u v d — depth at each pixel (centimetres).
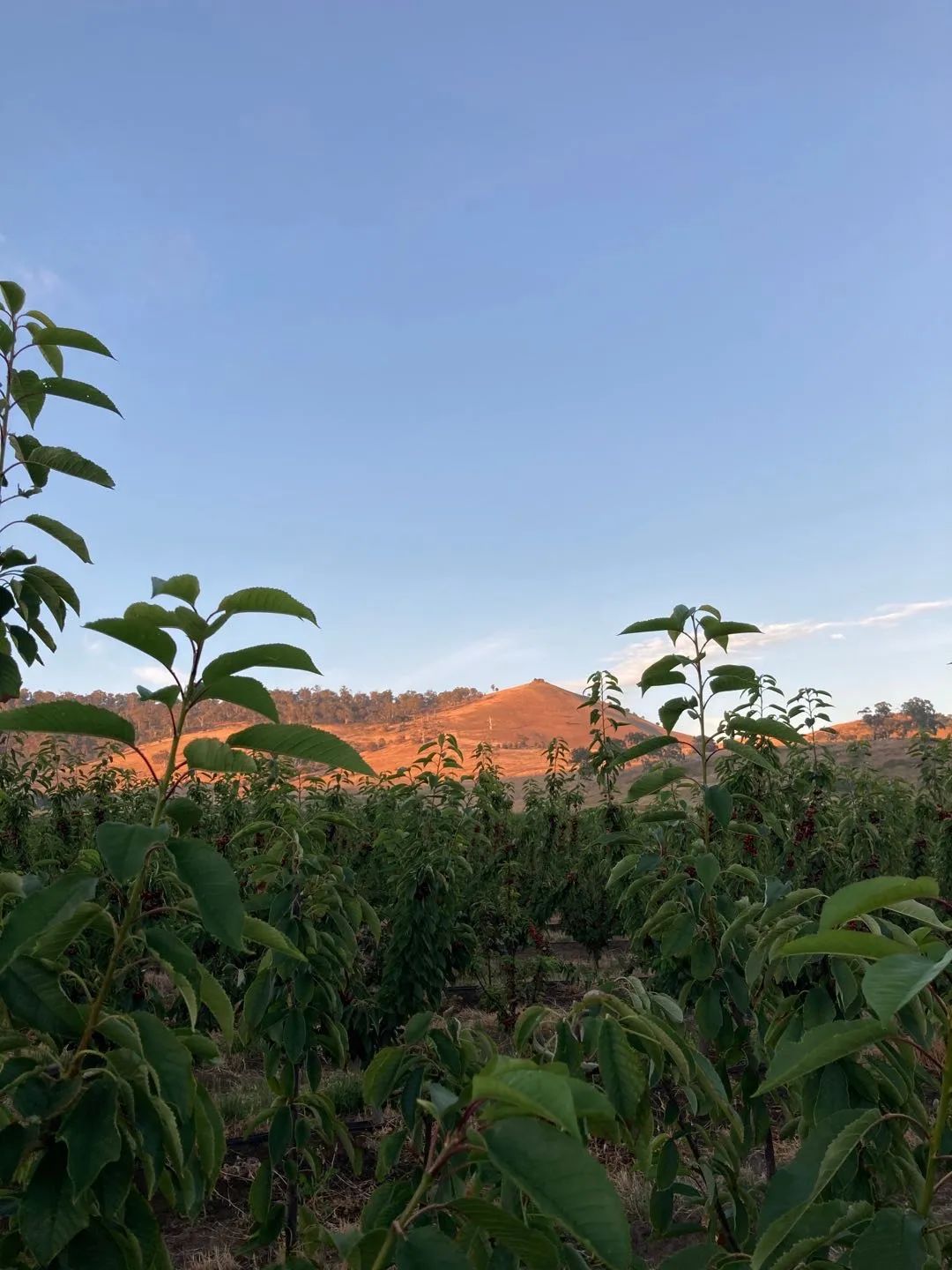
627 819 1044
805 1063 179
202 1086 213
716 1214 301
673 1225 310
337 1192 607
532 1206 206
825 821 855
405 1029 268
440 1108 161
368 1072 258
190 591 192
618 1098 204
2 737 361
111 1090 178
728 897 392
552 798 1288
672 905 389
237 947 163
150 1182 179
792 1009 329
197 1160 213
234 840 473
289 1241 394
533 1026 231
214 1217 587
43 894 173
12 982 191
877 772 1027
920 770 1116
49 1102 177
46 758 948
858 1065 270
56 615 383
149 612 191
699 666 380
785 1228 180
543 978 934
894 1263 165
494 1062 128
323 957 438
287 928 434
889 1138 259
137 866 165
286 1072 414
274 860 473
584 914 1188
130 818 931
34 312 387
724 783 839
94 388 378
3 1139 176
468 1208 144
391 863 951
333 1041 427
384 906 973
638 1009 232
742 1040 381
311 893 459
